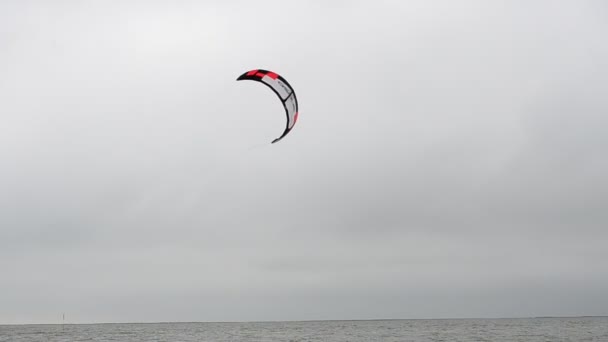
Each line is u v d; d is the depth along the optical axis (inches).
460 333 3186.5
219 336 3048.7
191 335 3233.3
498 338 2586.1
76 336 3253.0
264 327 5118.1
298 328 4640.8
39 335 3447.3
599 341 2297.0
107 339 2832.2
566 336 2694.4
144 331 4168.3
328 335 3088.1
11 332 4173.2
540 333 3063.5
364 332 3513.8
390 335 3016.7
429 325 5172.2
